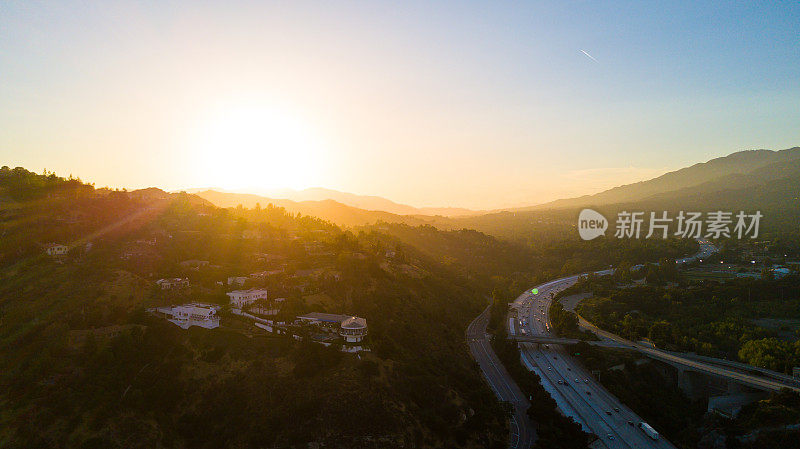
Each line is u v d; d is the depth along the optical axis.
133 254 179.75
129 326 133.75
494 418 140.12
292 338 138.38
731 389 177.12
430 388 134.25
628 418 156.12
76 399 111.88
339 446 112.19
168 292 159.75
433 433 122.81
